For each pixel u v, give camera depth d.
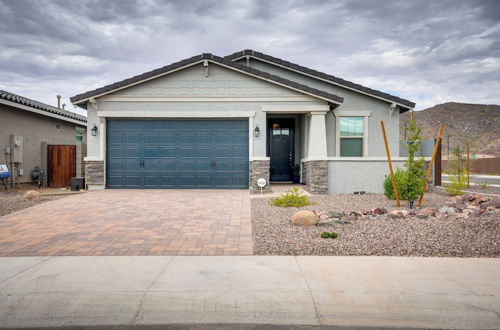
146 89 14.48
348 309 4.03
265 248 6.38
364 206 10.50
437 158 16.97
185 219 8.82
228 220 8.69
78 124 21.80
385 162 13.47
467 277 4.86
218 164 14.70
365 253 6.07
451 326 3.75
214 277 4.88
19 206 10.73
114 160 14.72
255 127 14.45
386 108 16.11
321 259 5.68
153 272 5.07
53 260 5.65
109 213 9.57
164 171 14.72
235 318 3.91
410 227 7.45
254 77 14.44
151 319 3.89
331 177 13.43
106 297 4.27
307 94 14.27
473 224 7.28
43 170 17.58
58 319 3.88
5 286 4.58
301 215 8.09
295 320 3.87
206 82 14.48
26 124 17.08
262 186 13.29
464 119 155.75
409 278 4.83
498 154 96.94
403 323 3.80
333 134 16.03
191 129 14.73
